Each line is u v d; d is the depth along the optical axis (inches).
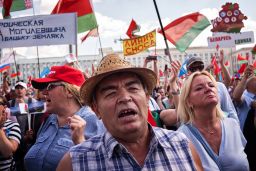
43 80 100.5
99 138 64.5
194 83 108.7
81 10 264.1
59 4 261.9
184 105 111.3
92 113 98.0
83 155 61.4
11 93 262.2
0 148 121.3
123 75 60.8
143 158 61.8
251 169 158.6
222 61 260.1
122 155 60.0
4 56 374.0
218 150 103.8
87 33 361.1
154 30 303.9
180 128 109.8
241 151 104.0
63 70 102.7
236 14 355.3
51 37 218.5
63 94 100.0
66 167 62.0
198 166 65.9
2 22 219.1
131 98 59.6
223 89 150.9
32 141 156.1
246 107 192.5
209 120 106.4
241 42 355.6
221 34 358.9
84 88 63.1
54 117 105.7
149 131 63.5
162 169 60.2
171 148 62.9
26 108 192.4
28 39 219.1
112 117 59.9
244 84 191.8
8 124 133.3
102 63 62.1
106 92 60.7
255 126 156.3
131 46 311.0
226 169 100.7
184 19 294.7
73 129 81.1
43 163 94.0
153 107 163.5
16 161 149.4
